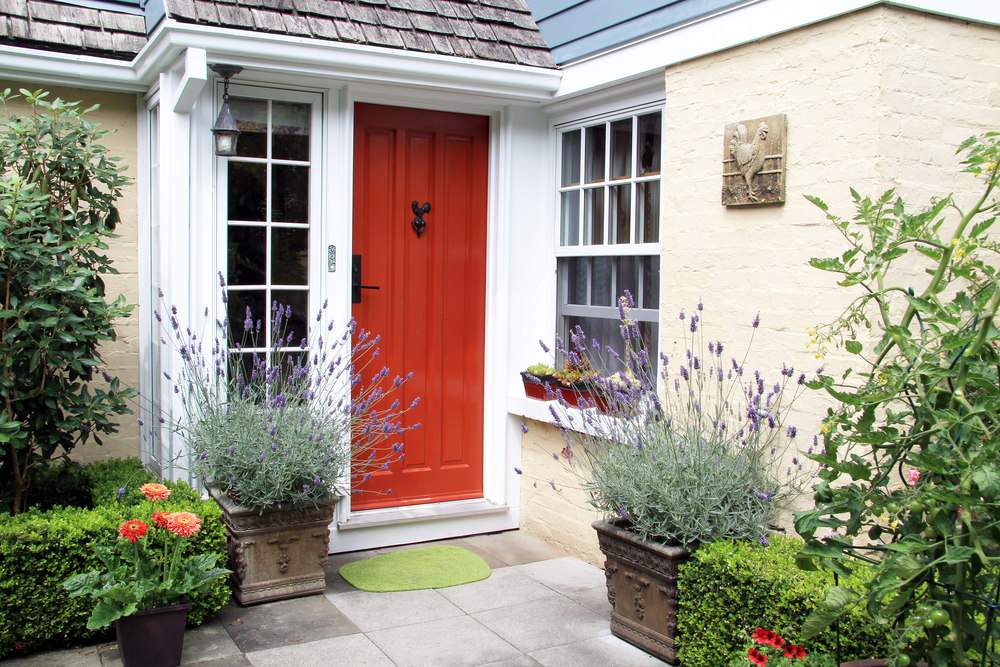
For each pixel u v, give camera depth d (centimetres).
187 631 364
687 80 400
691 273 398
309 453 401
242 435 398
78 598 341
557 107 507
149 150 493
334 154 470
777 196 350
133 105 495
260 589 397
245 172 456
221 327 447
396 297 502
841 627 268
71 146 407
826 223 334
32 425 391
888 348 240
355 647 351
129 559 335
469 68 463
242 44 408
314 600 405
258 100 458
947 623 222
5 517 353
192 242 434
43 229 386
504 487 523
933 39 330
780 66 353
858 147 322
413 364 510
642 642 349
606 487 357
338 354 473
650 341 445
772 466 353
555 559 473
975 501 206
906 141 323
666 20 411
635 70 431
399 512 499
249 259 458
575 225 508
